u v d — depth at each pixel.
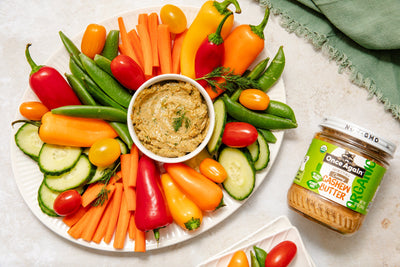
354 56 0.48
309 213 0.42
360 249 0.49
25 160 0.45
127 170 0.44
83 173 0.44
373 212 0.49
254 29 0.43
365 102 0.49
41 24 0.49
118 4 0.49
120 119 0.44
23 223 0.48
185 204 0.43
